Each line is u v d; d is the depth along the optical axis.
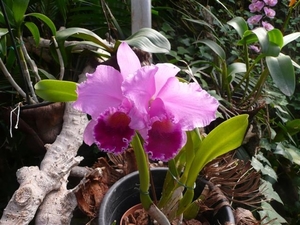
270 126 1.10
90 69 0.84
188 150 0.46
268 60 0.81
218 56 1.00
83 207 0.53
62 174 0.59
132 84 0.37
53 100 0.47
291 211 1.11
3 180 0.90
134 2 0.75
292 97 1.31
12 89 0.91
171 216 0.50
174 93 0.40
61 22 1.09
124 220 0.53
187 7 1.24
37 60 0.99
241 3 1.47
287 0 1.46
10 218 0.51
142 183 0.44
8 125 0.78
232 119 0.44
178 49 1.11
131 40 0.68
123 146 0.39
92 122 0.43
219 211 0.51
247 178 0.58
